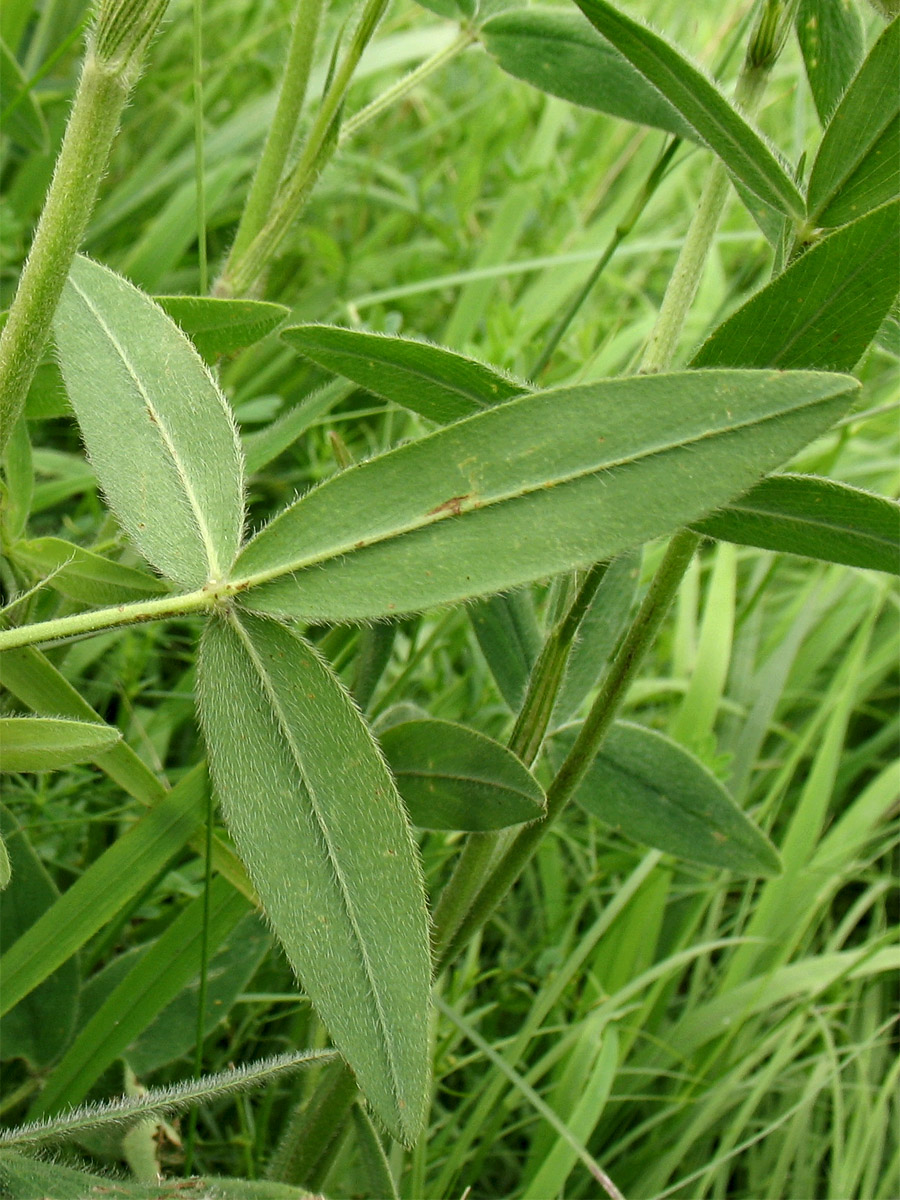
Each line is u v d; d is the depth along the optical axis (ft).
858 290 0.59
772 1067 0.94
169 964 0.75
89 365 0.64
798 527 0.63
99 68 0.54
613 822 0.81
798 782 1.32
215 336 0.72
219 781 0.59
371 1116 0.74
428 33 1.68
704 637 1.13
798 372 0.54
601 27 0.61
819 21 0.71
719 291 1.59
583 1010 0.95
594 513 0.55
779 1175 0.93
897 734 1.32
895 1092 1.04
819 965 1.01
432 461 0.57
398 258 1.62
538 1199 0.82
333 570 0.58
